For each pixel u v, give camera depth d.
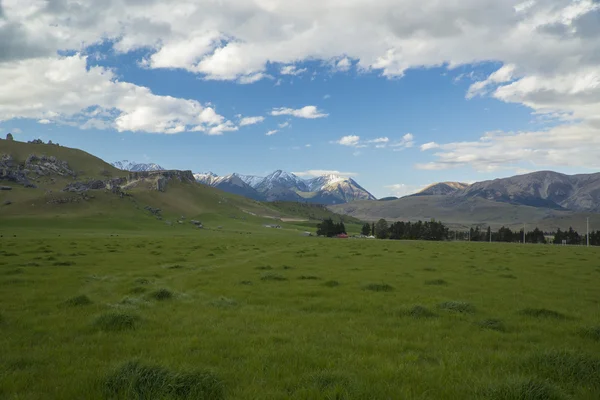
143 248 66.88
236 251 64.94
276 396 8.54
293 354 11.60
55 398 8.55
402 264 45.72
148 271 35.34
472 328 15.78
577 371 10.01
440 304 20.25
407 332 14.86
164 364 9.91
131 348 12.27
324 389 8.63
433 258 56.09
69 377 9.66
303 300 21.88
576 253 78.00
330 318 17.25
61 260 43.22
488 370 10.45
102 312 17.50
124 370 9.27
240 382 9.41
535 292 26.42
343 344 13.05
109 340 13.28
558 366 10.34
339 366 10.65
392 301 21.77
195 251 62.25
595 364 10.16
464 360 11.36
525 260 55.22
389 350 12.44
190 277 32.00
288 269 39.03
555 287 28.88
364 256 58.28
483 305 21.34
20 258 44.59
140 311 18.03
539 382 8.72
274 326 15.41
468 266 44.12
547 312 18.81
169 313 17.69
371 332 14.77
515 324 16.52
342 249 76.88
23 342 12.98
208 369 9.41
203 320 16.36
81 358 11.24
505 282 31.06
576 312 19.69
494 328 15.89
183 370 9.16
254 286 27.23
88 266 38.19
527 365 10.73
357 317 17.50
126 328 14.77
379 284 26.84
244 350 12.03
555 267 45.28
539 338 14.30
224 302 20.42
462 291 26.25
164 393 8.35
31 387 9.12
